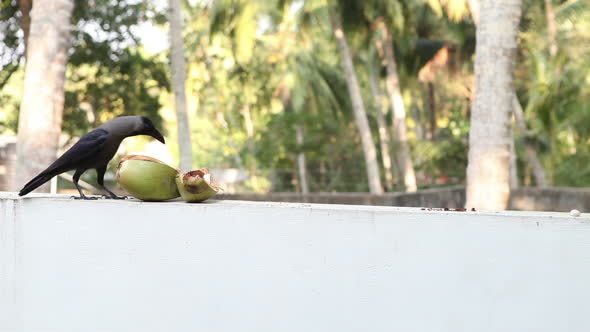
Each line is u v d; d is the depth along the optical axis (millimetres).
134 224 1709
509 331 1395
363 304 1503
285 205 1623
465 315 1427
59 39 6570
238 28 17188
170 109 22359
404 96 28141
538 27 19484
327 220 1531
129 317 1710
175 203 1697
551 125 18062
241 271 1604
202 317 1641
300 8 20781
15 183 6582
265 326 1583
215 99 25531
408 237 1469
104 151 1918
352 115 26812
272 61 22781
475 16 12977
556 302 1359
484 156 6039
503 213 1442
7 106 13656
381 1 17484
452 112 23250
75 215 1770
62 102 6664
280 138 22078
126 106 13430
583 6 17891
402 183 20625
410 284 1467
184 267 1657
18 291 1824
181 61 11477
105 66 12977
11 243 1832
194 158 28906
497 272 1402
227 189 21812
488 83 6008
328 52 27156
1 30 12266
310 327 1545
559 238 1355
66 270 1776
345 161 25359
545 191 18375
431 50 20719
